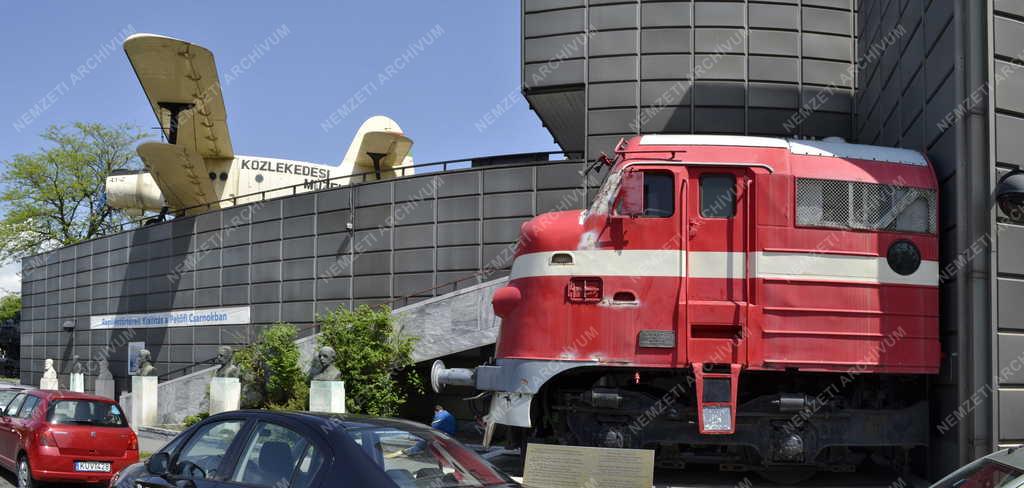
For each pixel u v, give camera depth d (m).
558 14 22.42
